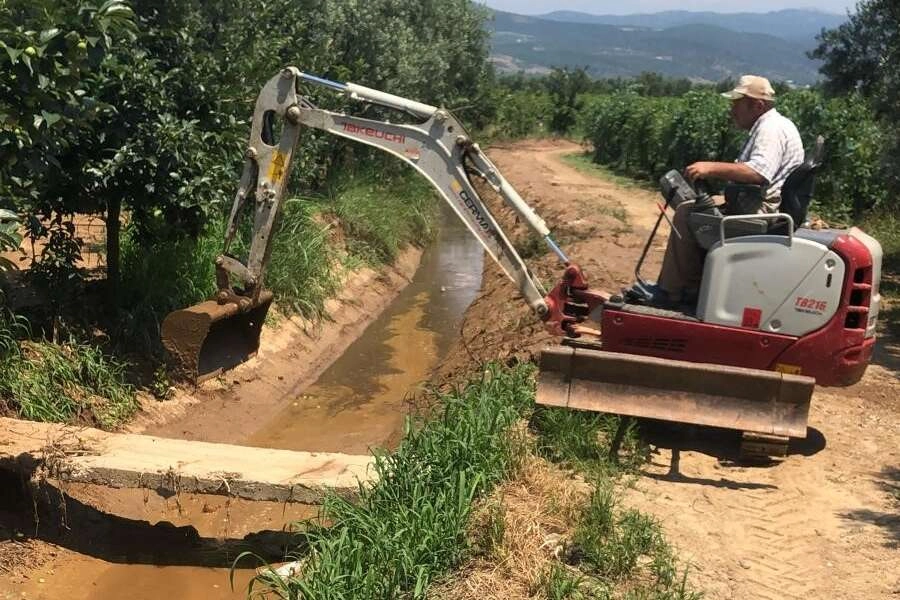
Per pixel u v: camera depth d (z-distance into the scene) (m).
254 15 10.09
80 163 7.61
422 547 4.67
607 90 53.62
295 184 13.76
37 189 7.28
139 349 8.46
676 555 4.93
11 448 6.03
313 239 11.80
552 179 24.00
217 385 8.70
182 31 8.36
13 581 5.57
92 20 5.93
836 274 6.06
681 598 4.42
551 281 11.48
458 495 5.09
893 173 13.11
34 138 5.96
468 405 6.30
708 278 6.27
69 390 7.50
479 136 37.69
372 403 9.36
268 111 7.11
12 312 7.60
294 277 11.05
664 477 5.94
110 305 8.74
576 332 6.89
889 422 6.96
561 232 14.91
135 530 6.43
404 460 5.53
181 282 9.20
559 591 4.41
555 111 42.44
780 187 6.37
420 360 10.85
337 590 4.47
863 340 6.14
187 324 7.91
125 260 9.27
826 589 4.69
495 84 40.38
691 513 5.45
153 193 8.01
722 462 6.20
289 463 6.02
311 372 10.14
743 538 5.18
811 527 5.33
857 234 6.38
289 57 12.27
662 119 24.72
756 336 6.20
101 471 5.83
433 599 4.47
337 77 14.74
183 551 6.22
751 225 6.18
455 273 15.74
